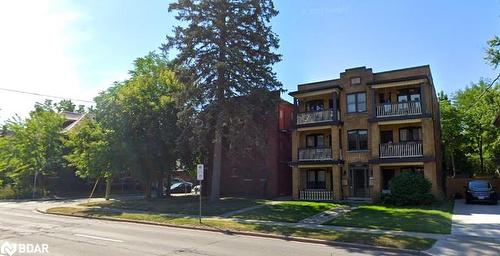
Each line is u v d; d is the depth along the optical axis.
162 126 29.62
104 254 10.97
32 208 27.81
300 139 33.88
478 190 27.45
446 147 44.97
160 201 29.55
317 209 23.59
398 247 12.88
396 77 29.67
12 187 40.28
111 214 23.31
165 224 19.23
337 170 30.12
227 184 35.22
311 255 11.60
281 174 34.28
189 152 30.20
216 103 25.45
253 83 26.38
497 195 29.48
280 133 34.69
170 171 32.25
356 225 17.80
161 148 29.73
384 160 28.52
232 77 25.91
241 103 25.59
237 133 25.16
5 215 22.50
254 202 27.09
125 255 10.90
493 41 16.78
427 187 25.70
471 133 43.62
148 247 12.37
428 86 28.94
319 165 30.94
